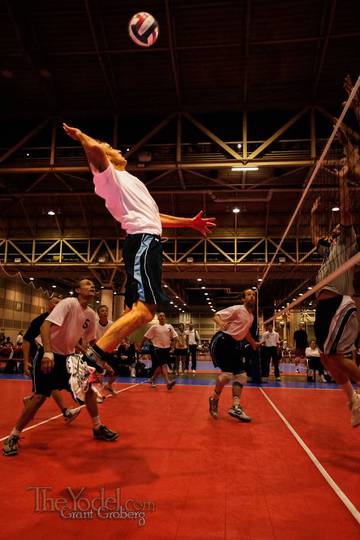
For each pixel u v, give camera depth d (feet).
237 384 16.92
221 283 124.88
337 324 11.09
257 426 15.33
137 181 9.61
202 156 54.54
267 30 43.34
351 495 7.94
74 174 57.72
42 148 55.88
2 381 35.83
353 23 42.09
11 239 81.76
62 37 44.75
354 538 6.09
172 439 12.90
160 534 6.16
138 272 8.66
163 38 44.60
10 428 14.60
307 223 76.69
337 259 11.39
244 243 80.53
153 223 9.25
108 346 7.96
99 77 49.49
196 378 43.88
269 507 7.29
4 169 53.26
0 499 7.53
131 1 41.47
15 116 54.80
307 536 6.14
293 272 79.82
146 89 50.85
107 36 44.60
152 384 30.99
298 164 49.19
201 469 9.61
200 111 52.80
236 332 16.89
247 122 56.59
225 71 48.32
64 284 127.95
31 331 15.88
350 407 11.23
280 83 49.39
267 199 61.57
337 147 34.01
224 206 75.61
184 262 78.23
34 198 77.66
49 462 10.10
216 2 41.14
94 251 80.64
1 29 43.42
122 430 14.32
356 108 16.03
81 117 54.70
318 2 40.60
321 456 10.91
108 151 9.64
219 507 7.27
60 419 16.44
